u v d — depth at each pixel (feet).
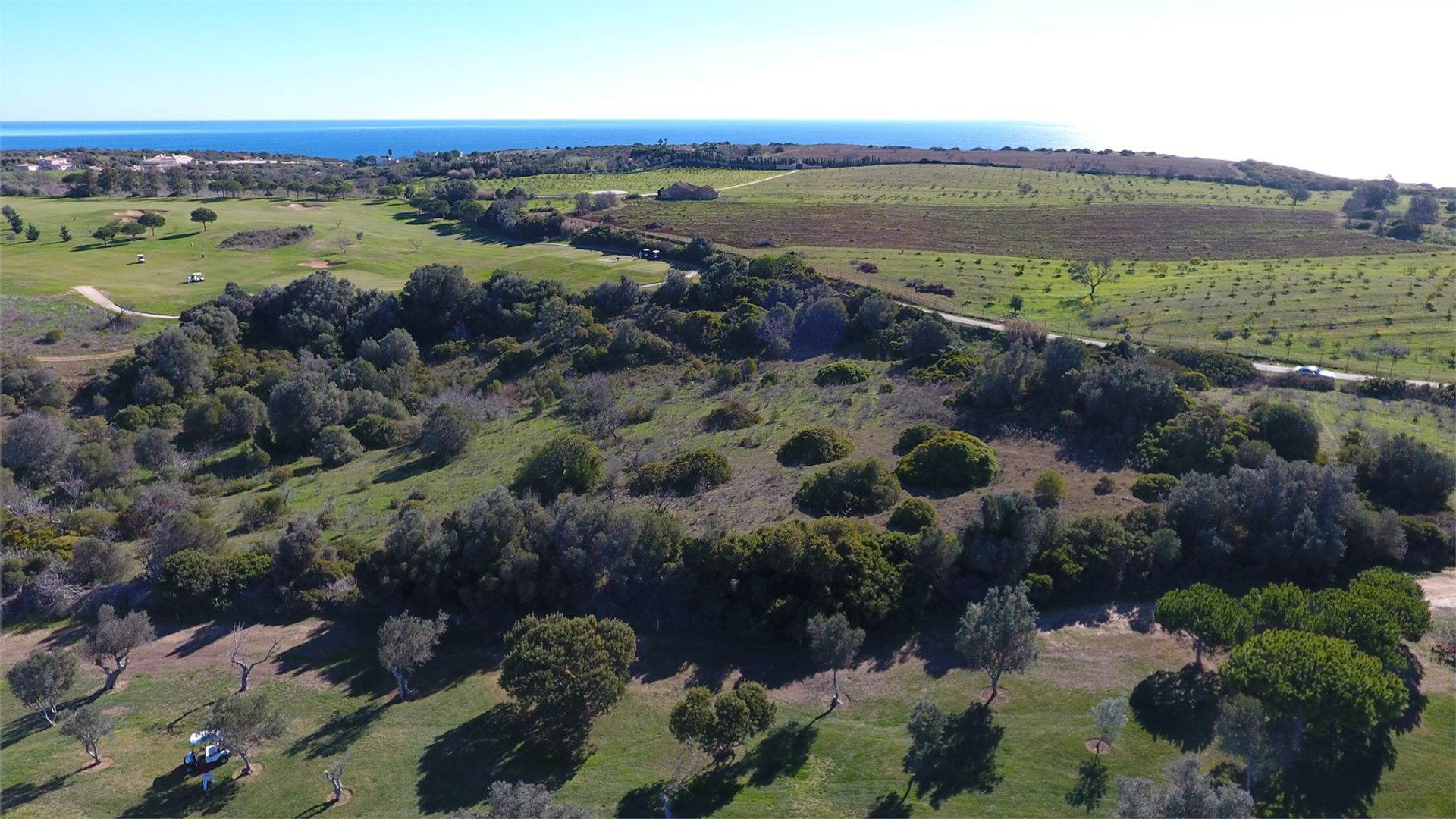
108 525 203.31
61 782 119.96
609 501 194.70
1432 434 202.59
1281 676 106.63
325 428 256.32
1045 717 121.19
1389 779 104.17
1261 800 102.01
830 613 144.46
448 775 119.34
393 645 134.72
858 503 179.93
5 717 138.00
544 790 98.78
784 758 118.11
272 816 112.37
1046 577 147.02
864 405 249.55
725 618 151.12
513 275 376.07
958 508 175.63
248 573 167.94
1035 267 388.78
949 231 472.44
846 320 312.71
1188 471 188.24
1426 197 535.19
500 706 134.41
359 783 118.11
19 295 351.05
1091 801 105.09
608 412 253.85
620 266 421.59
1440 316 290.56
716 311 343.46
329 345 343.67
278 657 151.12
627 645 133.08
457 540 163.22
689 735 114.93
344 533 190.70
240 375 307.37
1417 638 122.42
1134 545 152.25
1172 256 413.59
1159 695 123.03
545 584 157.38
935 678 132.87
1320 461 185.88
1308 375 242.17
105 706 138.31
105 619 146.72
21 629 165.99
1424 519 160.76
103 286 381.40
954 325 299.79
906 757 116.06
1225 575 151.94
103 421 268.82
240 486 232.53
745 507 184.24
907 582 149.28
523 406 287.28
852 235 459.73
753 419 245.24
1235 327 291.17
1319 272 360.89
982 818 104.06
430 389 309.83
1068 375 231.50
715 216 514.68
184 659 151.53
